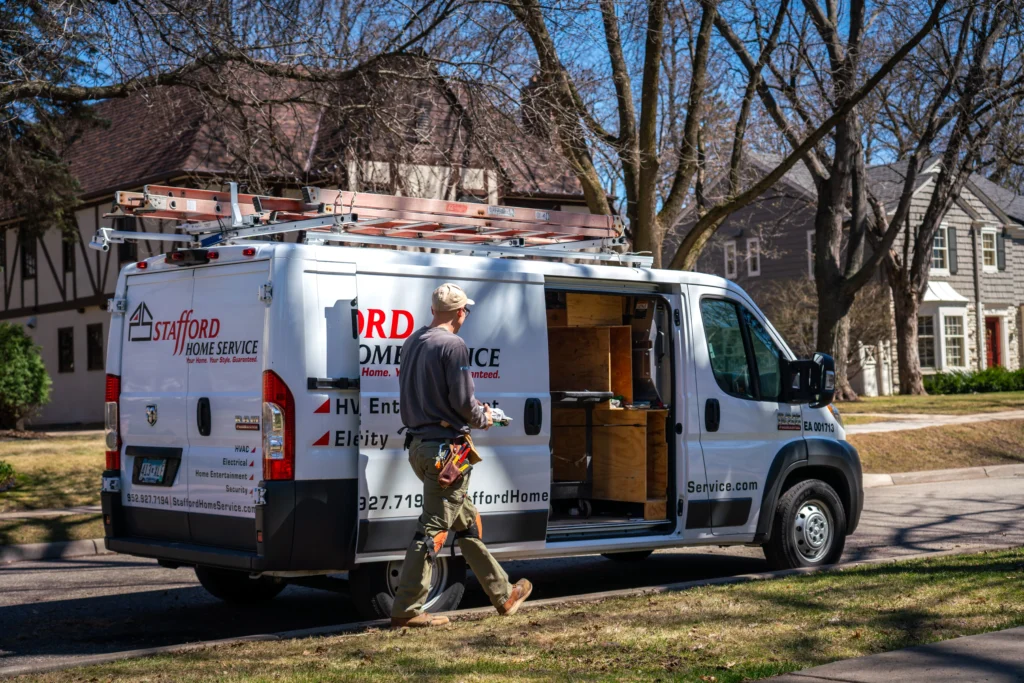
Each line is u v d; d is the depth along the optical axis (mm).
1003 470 17109
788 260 36625
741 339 8578
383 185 15547
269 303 6379
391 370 6648
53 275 31266
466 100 14773
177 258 6859
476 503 7016
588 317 8836
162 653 5820
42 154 18109
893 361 34469
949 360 37000
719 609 6539
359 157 15727
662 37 15102
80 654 6426
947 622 6027
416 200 7293
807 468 8922
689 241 15289
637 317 8805
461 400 6129
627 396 8570
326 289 6500
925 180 36031
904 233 34375
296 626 7281
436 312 6344
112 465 7402
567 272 7602
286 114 20297
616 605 6781
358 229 7590
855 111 22109
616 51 15250
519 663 5293
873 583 7250
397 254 6809
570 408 8672
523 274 7359
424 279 6883
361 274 6637
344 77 14938
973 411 24078
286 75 14797
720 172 20969
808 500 8727
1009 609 6289
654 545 7926
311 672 5199
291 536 6266
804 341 31219
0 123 13945
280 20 14320
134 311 7395
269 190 16812
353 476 6465
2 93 13180
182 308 7020
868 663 5176
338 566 6438
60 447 16547
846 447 9047
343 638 6066
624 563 9969
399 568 6789
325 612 7773
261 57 14844
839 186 22469
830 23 18969
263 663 5445
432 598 6910
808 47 18984
